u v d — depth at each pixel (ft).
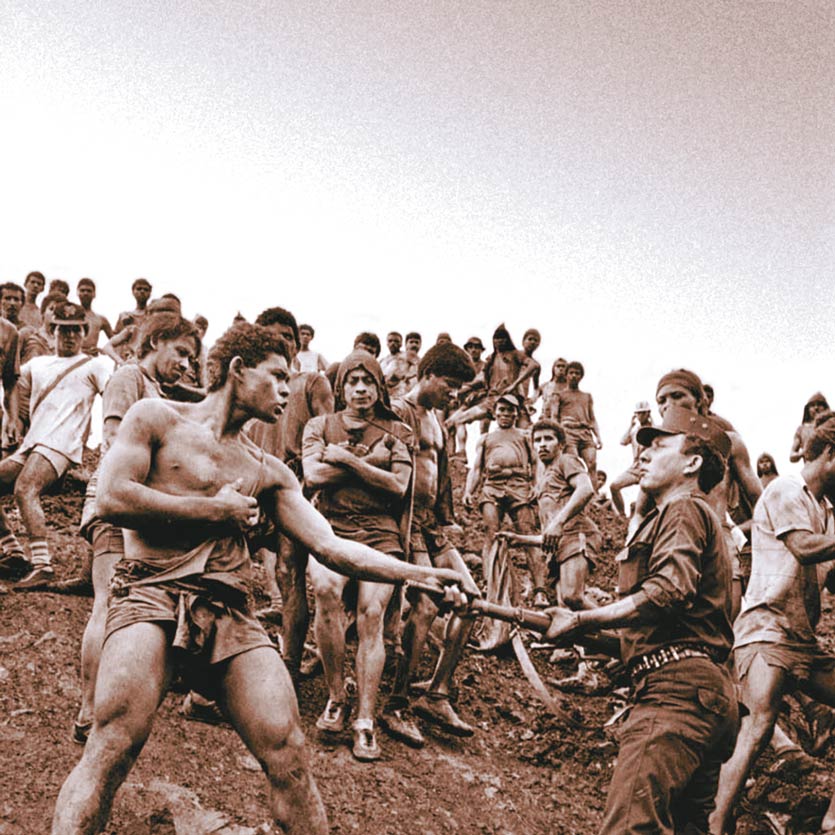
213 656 12.32
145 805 16.22
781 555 20.70
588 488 26.68
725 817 19.01
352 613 21.50
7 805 15.70
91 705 16.75
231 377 13.12
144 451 12.64
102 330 40.65
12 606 21.34
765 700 19.84
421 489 21.84
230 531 12.70
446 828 18.19
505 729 22.43
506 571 26.18
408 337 49.44
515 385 44.01
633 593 14.80
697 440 15.55
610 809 13.64
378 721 20.42
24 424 28.35
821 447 20.31
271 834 16.38
